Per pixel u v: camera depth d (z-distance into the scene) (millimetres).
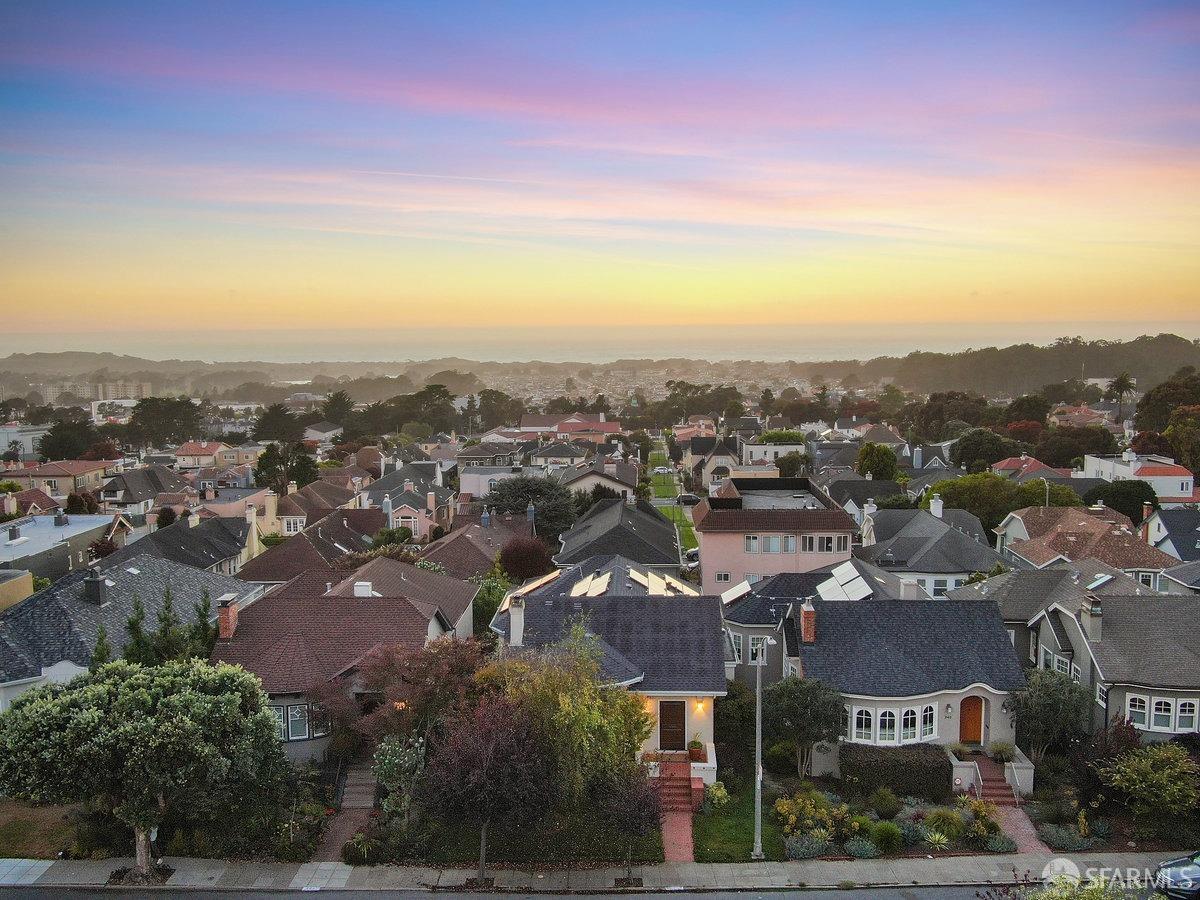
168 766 31375
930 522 74250
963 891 31688
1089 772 36438
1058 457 143375
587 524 82500
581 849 34250
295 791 36938
